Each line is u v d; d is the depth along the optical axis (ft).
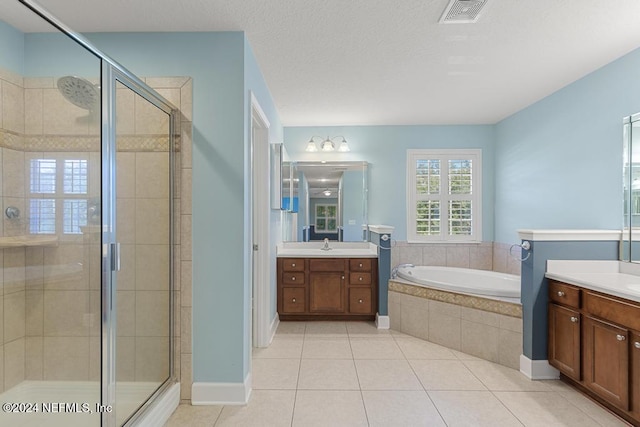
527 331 8.70
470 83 10.54
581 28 7.55
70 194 6.76
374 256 12.76
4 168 6.89
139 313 7.00
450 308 10.48
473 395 7.75
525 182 12.82
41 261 6.77
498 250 14.64
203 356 7.50
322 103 12.29
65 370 6.64
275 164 12.12
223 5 6.72
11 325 6.84
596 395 7.44
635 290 6.61
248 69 8.09
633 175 8.44
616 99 8.98
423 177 15.11
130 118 6.78
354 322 12.92
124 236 6.81
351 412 7.11
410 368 9.09
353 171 15.16
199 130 7.54
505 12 6.97
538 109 12.05
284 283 12.91
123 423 6.19
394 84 10.61
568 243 8.53
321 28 7.54
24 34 7.23
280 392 7.89
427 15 7.07
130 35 7.60
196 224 7.50
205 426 6.68
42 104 6.96
